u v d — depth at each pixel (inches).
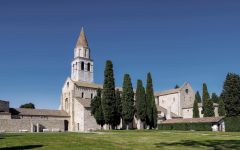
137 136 1937.7
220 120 3420.3
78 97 4234.7
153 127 3826.3
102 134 2161.7
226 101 3302.2
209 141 1582.2
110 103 3378.4
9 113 3624.5
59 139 1534.2
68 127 4183.1
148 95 3848.4
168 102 4982.8
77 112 4109.3
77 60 4630.9
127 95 3599.9
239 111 3233.3
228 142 1528.1
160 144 1435.8
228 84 3321.9
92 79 4702.3
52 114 4109.3
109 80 3415.4
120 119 3627.0
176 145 1400.1
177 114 4788.4
